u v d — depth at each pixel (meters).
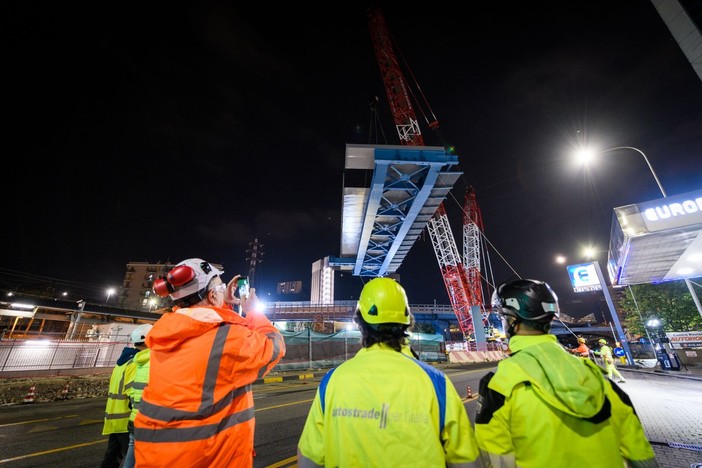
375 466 1.25
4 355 16.95
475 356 33.97
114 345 22.38
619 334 23.97
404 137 41.44
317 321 58.41
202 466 1.45
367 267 32.09
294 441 5.89
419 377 1.40
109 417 3.67
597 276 25.27
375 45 45.25
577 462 1.43
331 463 1.34
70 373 18.67
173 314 1.68
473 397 10.34
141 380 3.38
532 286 1.87
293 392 12.34
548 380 1.53
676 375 15.62
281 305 59.56
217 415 1.53
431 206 22.00
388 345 1.59
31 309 25.38
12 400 11.56
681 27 8.80
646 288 27.91
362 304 1.70
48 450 5.73
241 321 1.94
